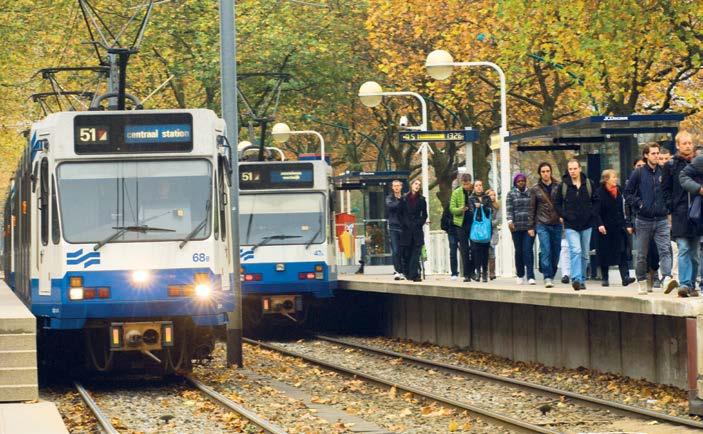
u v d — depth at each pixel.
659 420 37.22
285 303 83.56
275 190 83.81
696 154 42.16
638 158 58.34
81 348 54.62
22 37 130.12
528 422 38.06
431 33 117.75
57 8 128.75
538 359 58.88
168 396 47.56
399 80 125.81
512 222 59.62
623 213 54.06
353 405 43.81
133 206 49.78
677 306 40.84
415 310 77.25
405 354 65.19
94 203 49.62
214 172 50.69
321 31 132.00
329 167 86.00
